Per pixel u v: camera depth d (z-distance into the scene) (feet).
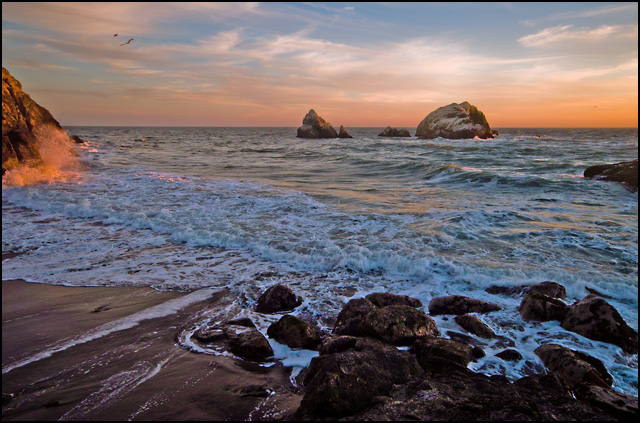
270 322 13.84
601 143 128.67
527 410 7.93
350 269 19.02
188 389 9.57
